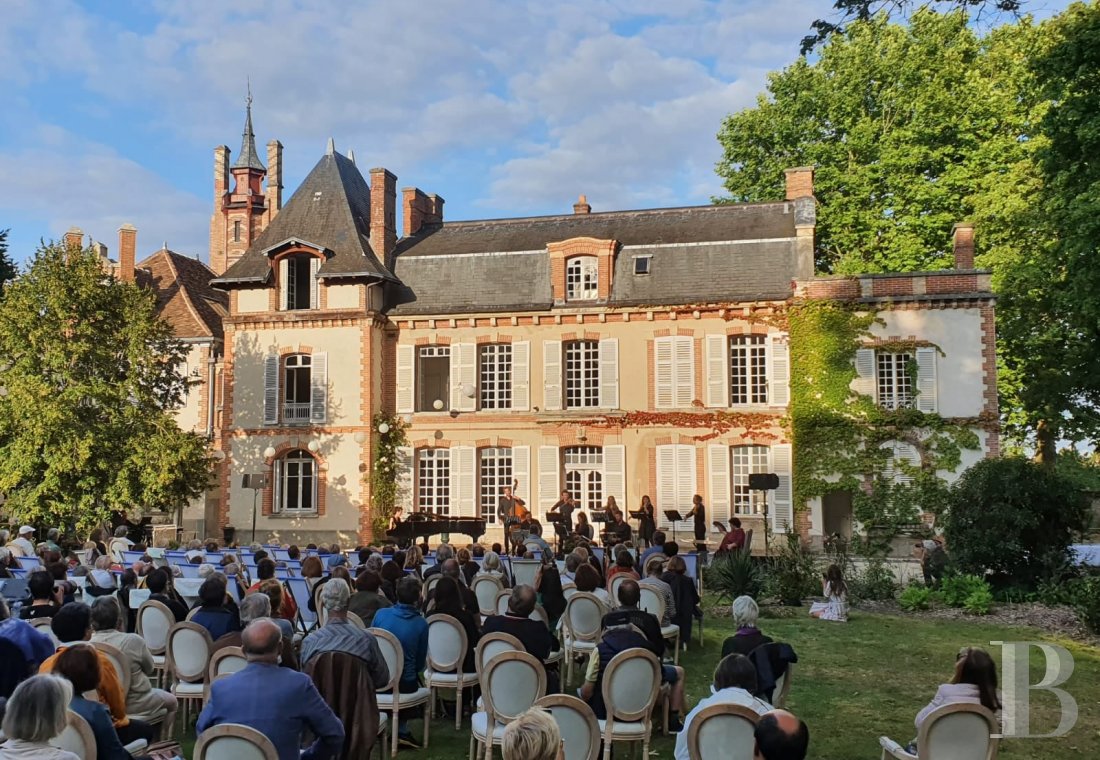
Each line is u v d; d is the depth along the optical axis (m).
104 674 7.08
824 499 34.06
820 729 10.28
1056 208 26.14
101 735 6.27
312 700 6.40
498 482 33.47
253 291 34.28
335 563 16.70
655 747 9.45
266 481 33.44
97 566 14.96
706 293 31.83
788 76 41.38
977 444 29.12
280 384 33.84
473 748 9.01
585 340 33.03
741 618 8.70
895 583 21.47
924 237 37.69
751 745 6.59
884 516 29.34
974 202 34.88
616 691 8.38
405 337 34.19
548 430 32.91
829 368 30.25
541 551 18.25
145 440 27.56
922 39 37.25
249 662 6.44
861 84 39.28
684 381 31.95
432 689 10.94
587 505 32.81
